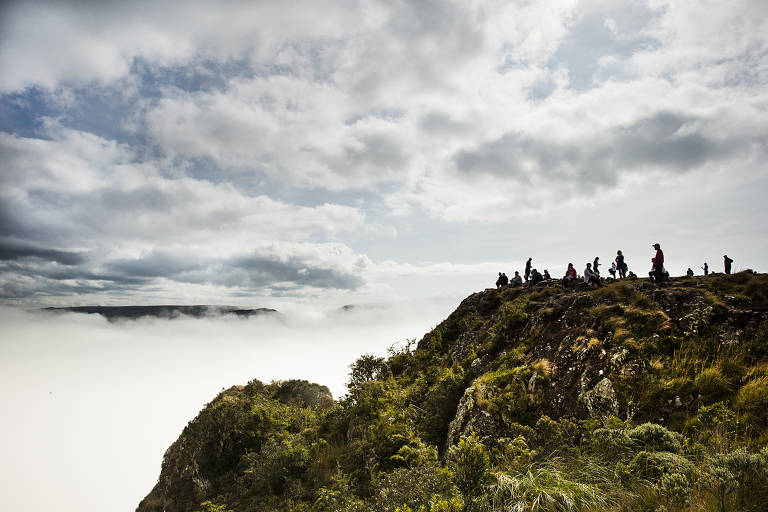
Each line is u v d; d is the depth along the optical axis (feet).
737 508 16.24
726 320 38.86
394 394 64.28
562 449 29.25
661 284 53.21
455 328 83.61
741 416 27.84
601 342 43.11
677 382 34.37
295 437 76.18
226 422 90.43
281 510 54.85
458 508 21.15
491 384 46.52
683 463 20.93
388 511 27.20
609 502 19.86
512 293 81.87
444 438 49.19
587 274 70.13
